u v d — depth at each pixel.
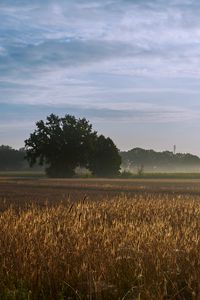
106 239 10.59
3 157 181.62
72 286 8.70
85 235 10.98
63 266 9.30
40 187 46.28
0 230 11.38
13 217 12.84
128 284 8.71
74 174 110.31
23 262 9.34
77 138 108.00
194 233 12.55
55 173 108.75
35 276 8.79
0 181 67.19
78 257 9.60
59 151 108.06
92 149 108.56
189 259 9.57
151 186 52.09
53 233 11.31
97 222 13.86
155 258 9.49
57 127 108.56
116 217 16.59
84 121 109.00
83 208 16.67
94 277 8.74
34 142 109.06
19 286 8.55
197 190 41.16
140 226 12.47
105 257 9.59
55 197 30.31
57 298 8.34
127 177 109.19
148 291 8.08
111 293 8.38
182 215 17.41
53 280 8.78
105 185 52.00
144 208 19.20
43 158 110.12
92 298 8.33
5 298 8.15
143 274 8.83
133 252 9.73
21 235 10.80
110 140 110.25
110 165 109.56
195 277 8.67
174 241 10.69
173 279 8.86
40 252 9.60
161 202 21.09
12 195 32.66
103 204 19.22
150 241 10.56
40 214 13.49
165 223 14.71
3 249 9.97
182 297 8.38
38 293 8.48
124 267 9.29
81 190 40.53
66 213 14.08
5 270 9.13
